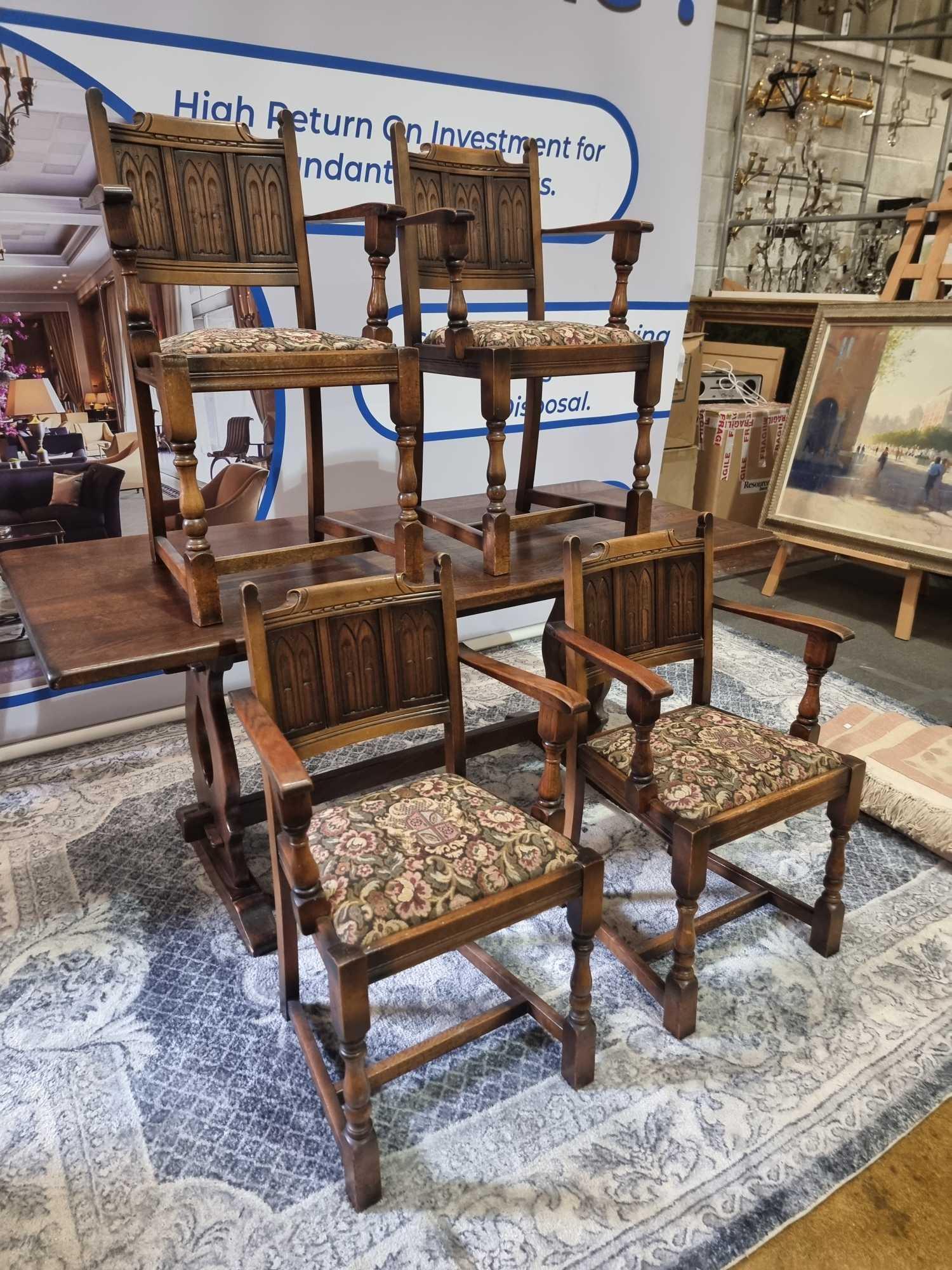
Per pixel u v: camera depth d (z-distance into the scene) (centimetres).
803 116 454
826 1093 144
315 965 172
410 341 204
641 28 284
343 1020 114
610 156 296
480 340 183
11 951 174
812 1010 161
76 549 207
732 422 396
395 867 127
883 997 164
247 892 181
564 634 165
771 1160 133
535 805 177
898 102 455
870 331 326
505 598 184
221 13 214
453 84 254
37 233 214
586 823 218
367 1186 124
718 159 439
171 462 252
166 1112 140
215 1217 124
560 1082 146
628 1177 130
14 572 191
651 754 150
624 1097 143
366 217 183
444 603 156
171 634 155
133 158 167
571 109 281
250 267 185
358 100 240
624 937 178
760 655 315
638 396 201
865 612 357
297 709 144
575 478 336
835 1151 134
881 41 444
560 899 130
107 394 238
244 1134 137
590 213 300
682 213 322
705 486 412
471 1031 142
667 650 186
